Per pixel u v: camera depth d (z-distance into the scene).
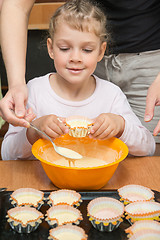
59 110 1.48
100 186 1.09
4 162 1.28
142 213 0.91
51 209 0.93
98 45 1.30
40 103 1.49
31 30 2.74
